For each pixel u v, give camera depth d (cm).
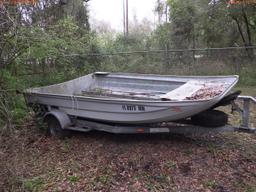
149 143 560
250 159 497
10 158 441
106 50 1380
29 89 677
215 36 1625
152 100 524
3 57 655
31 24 695
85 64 1158
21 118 677
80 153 534
